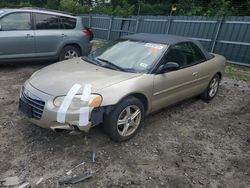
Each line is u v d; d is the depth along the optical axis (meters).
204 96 6.02
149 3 24.23
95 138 4.10
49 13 8.03
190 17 11.68
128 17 14.77
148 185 3.23
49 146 3.84
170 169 3.56
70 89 3.64
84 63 4.64
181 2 19.78
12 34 7.34
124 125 4.00
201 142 4.32
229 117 5.39
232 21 10.27
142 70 4.31
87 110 3.49
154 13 22.75
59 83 3.81
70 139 4.03
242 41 10.08
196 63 5.33
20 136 4.07
